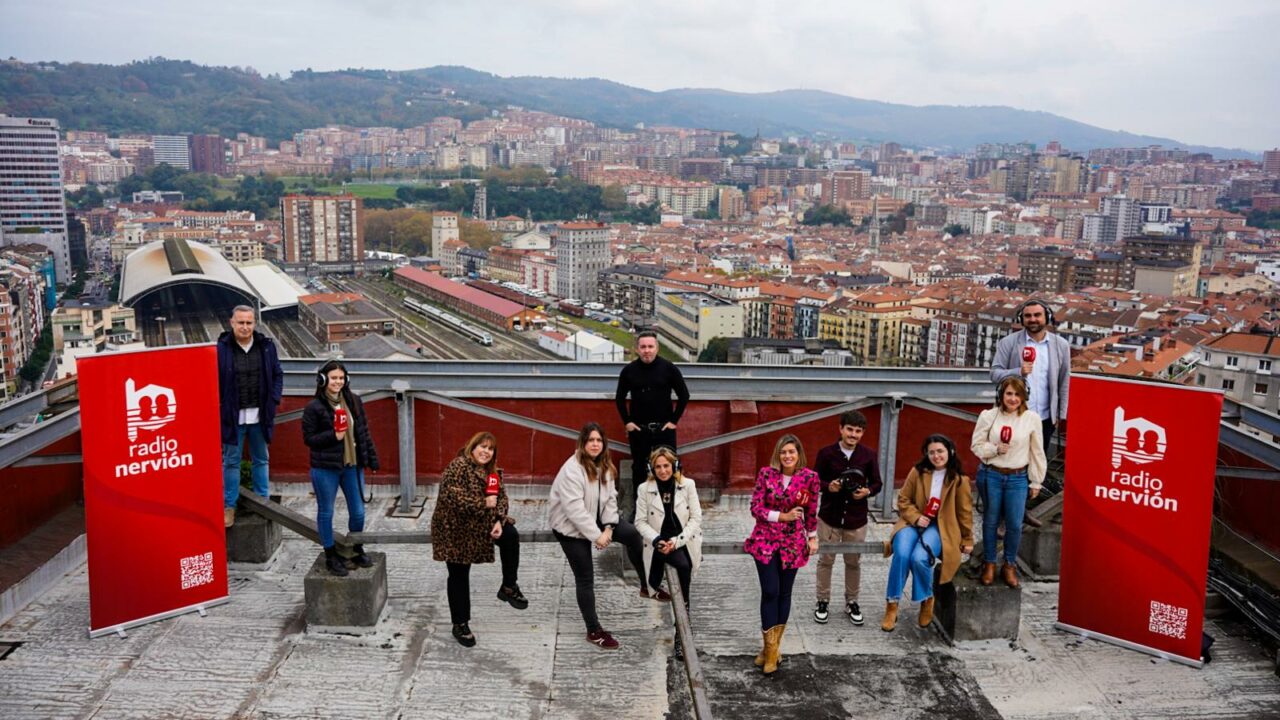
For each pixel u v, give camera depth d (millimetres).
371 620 6699
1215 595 7180
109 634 6645
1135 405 6531
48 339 129500
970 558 7004
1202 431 6324
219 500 7059
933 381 9477
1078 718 5852
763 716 5801
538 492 9414
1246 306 126812
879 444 9039
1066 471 6871
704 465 9422
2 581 6969
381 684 6078
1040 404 7895
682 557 6688
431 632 6770
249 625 6828
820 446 9398
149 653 6418
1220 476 8156
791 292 161000
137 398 6629
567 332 144375
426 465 9375
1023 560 8023
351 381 9375
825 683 6188
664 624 6961
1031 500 8531
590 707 5875
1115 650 6707
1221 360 65125
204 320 155500
